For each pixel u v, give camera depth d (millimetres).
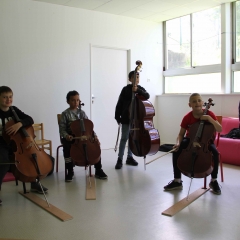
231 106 4645
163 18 5566
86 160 3027
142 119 3484
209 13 5051
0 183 2588
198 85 5387
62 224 2279
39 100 4547
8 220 2361
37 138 4555
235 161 3910
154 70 5840
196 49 5352
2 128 2719
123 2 4566
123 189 3061
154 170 3771
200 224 2240
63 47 4707
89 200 2766
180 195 2854
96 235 2100
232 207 2551
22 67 4363
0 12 4137
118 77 5406
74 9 4766
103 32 5102
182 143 2963
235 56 4859
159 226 2219
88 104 5020
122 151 3896
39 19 4457
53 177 3539
